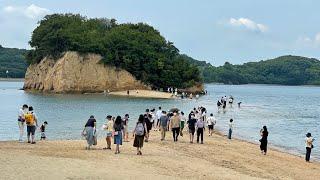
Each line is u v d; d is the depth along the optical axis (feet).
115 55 458.50
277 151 123.34
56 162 74.23
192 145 114.73
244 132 168.55
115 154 89.76
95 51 455.22
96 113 213.66
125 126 114.42
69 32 460.96
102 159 82.12
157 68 471.62
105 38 468.34
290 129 188.96
